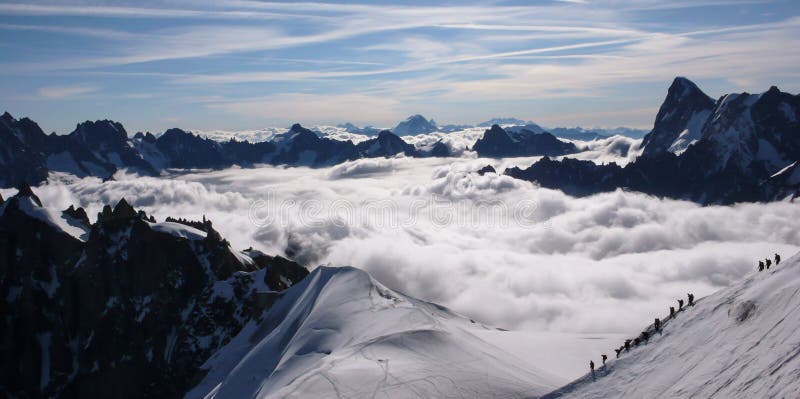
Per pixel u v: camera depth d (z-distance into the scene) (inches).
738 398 1847.9
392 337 3917.3
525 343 5216.5
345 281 5374.0
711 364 2146.9
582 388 2615.7
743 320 2279.8
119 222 7839.6
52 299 7780.5
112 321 7317.9
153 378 6756.9
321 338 4498.0
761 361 1932.8
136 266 7490.2
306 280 6107.3
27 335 7401.6
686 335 2522.1
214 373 5556.1
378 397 3122.5
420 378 3299.7
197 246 7706.7
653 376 2375.7
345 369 3501.5
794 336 1905.8
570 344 5137.8
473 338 4517.7
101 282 7514.8
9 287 7834.6
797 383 1689.2
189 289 7337.6
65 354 7347.4
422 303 6190.9
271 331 5659.5
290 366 4249.5
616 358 2751.0
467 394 3117.6
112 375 7003.0
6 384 7116.1
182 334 6791.3
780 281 2293.3
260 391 4111.7
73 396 7062.0
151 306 7239.2
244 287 7022.6
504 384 3248.0
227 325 6722.4
